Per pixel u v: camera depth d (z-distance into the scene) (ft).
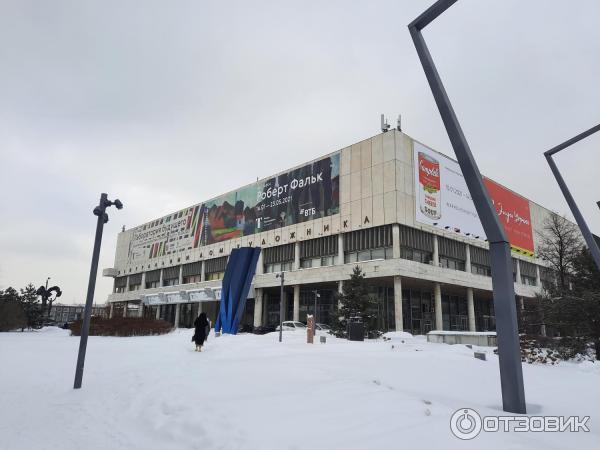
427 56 26.89
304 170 167.84
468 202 164.66
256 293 175.73
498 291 23.93
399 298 126.62
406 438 15.21
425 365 43.04
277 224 174.60
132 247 285.64
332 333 109.60
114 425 20.36
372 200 140.26
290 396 22.09
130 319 112.16
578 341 59.88
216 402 20.89
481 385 31.14
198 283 209.77
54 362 44.93
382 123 149.48
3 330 125.08
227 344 69.62
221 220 207.92
